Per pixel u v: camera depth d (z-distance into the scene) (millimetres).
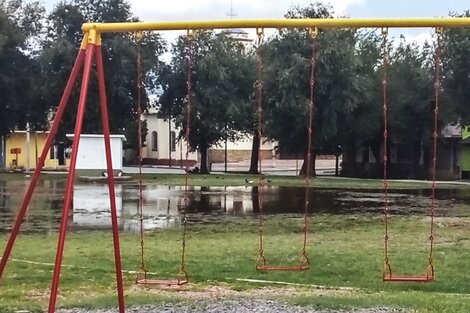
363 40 41875
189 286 8805
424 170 44438
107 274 9648
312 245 12547
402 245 12617
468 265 10469
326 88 37438
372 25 6938
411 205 21625
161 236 14000
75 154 5805
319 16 40531
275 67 37906
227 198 24094
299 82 37125
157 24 6844
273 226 15938
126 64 39125
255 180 34594
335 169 51156
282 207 20844
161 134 64688
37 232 14625
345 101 37625
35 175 6219
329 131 38031
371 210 19922
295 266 9961
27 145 47500
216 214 18719
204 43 41812
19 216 6258
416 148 44531
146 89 41938
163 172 45406
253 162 45375
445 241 13258
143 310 7316
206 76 41750
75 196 23953
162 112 44438
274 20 6930
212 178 35969
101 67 6543
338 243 12852
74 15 41000
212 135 42844
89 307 7438
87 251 11680
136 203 21781
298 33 36719
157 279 8992
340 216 18188
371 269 10109
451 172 43719
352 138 42094
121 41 38656
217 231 14969
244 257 11086
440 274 9758
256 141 44625
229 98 42156
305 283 9148
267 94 38500
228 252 11609
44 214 18422
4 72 39375
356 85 37656
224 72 41406
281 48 38000
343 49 37125
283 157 48500
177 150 62375
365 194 26438
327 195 25797
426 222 16703
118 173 32969
